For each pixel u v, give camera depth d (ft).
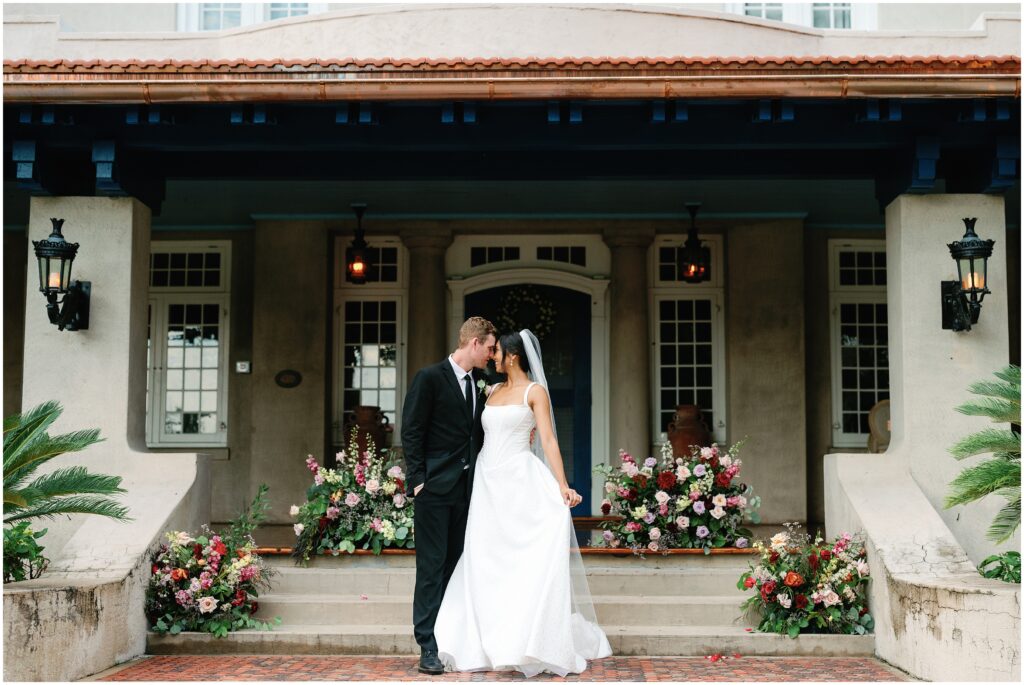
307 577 22.09
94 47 28.43
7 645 16.72
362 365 36.47
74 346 23.73
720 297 36.24
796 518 34.60
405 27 28.02
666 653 19.90
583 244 36.50
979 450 18.85
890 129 23.03
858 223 36.42
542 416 18.72
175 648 20.26
